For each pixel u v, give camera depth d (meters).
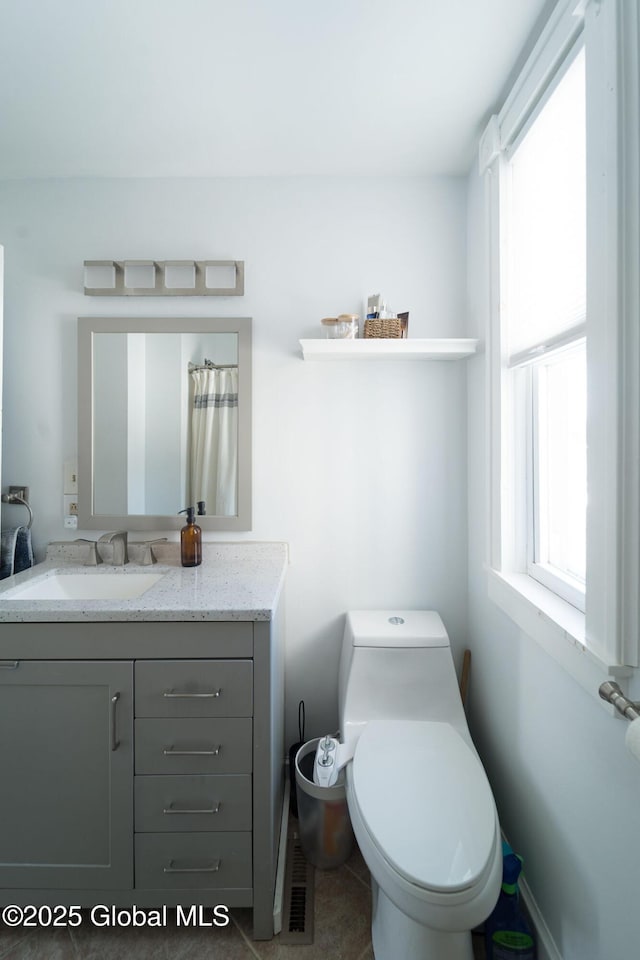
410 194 1.72
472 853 0.94
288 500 1.74
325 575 1.75
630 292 0.75
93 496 1.72
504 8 1.06
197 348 1.72
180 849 1.19
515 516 1.34
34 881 1.20
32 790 1.21
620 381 0.76
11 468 1.73
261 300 1.72
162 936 1.21
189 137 1.51
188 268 1.70
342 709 1.49
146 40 1.14
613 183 0.76
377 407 1.73
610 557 0.79
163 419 1.72
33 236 1.72
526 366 1.29
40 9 1.06
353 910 1.28
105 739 1.20
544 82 1.04
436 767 1.17
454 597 1.75
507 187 1.30
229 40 1.14
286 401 1.73
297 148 1.57
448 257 1.72
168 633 1.19
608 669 0.78
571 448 1.17
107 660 1.19
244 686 1.19
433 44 1.15
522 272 1.27
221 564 1.68
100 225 1.72
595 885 0.91
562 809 1.04
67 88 1.29
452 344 1.55
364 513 1.75
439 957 0.99
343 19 1.09
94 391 1.71
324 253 1.72
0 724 1.20
